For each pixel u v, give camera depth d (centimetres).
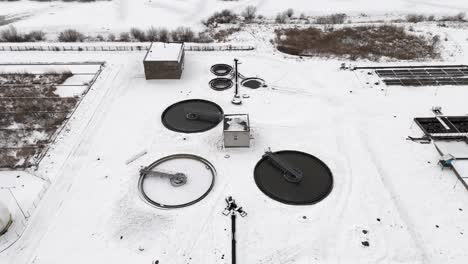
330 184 2408
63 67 3950
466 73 3678
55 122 3091
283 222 2162
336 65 3922
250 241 2059
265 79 3672
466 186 2356
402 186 2395
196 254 2002
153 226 2161
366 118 3058
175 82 3644
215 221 2178
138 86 3584
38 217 2236
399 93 3384
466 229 2102
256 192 2367
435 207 2241
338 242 2045
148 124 3039
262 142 2809
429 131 2878
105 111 3212
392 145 2750
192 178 2508
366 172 2503
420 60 3997
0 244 2077
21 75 3803
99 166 2614
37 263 1975
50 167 2612
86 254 2017
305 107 3225
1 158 2702
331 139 2830
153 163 2619
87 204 2317
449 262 1933
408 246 2012
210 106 3272
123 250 2034
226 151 2727
